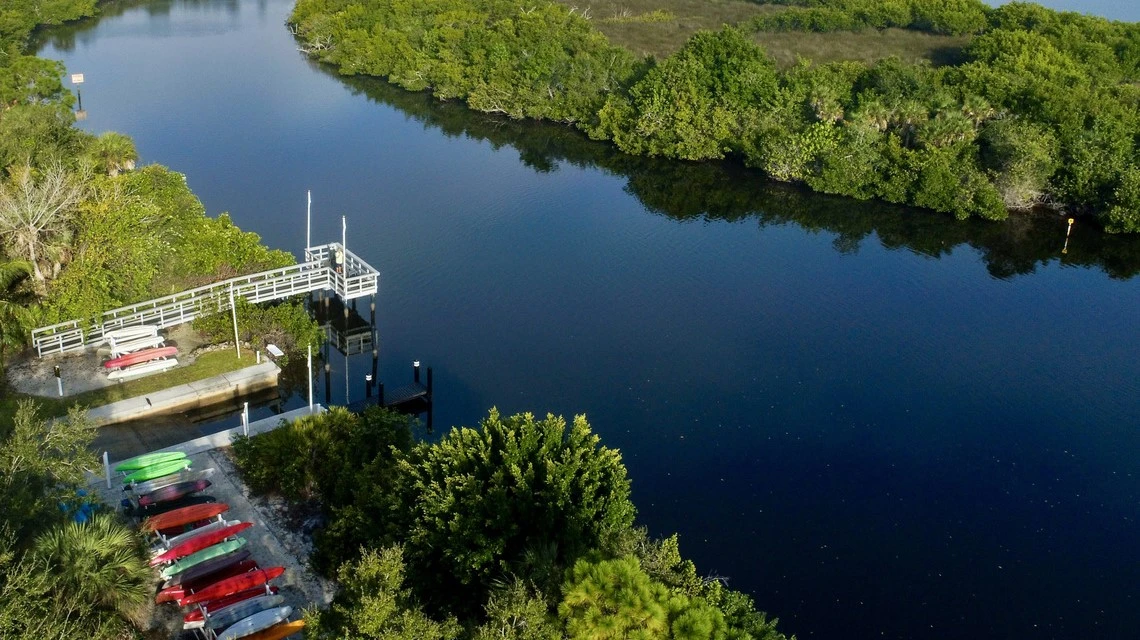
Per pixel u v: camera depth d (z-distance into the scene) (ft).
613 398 163.53
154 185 205.26
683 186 280.72
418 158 296.10
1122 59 356.59
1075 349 182.80
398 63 376.48
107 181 192.95
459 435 107.14
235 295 168.45
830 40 428.56
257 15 515.91
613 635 74.64
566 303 200.13
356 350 179.32
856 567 125.39
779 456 147.64
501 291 205.36
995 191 252.83
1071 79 305.32
